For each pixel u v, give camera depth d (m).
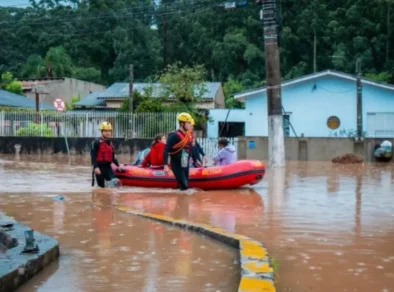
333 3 64.12
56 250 5.84
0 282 4.47
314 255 5.93
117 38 74.38
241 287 4.46
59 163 24.20
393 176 17.08
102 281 4.99
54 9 81.12
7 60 74.88
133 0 79.38
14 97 46.31
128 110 35.28
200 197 11.47
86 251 6.20
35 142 31.86
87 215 8.93
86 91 59.50
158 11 74.62
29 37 77.31
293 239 6.79
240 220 8.26
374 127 31.64
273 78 20.36
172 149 12.62
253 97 32.81
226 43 64.88
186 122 12.66
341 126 32.06
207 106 43.59
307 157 26.25
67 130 32.34
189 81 36.34
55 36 76.94
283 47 60.12
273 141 20.42
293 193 12.14
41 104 47.78
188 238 6.97
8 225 6.91
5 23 76.31
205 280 5.01
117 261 5.73
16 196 11.67
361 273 5.20
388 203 10.36
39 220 8.38
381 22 58.34
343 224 7.92
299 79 32.12
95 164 13.51
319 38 60.28
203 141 28.48
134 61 72.69
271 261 5.46
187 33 71.56
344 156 24.55
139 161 14.65
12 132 32.78
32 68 69.88
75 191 12.66
